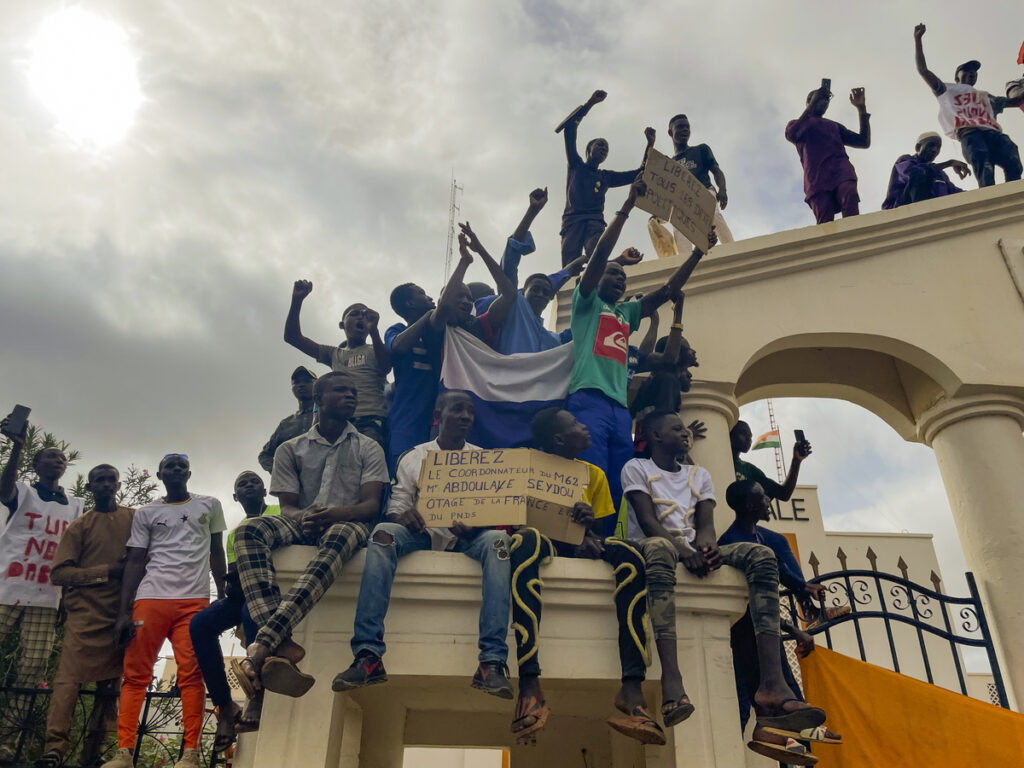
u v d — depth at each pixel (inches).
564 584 190.4
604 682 195.2
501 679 167.5
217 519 223.8
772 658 179.8
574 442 202.8
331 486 202.7
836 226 324.8
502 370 250.5
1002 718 208.2
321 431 210.7
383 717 235.5
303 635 188.1
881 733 213.3
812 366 357.1
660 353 274.1
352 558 189.6
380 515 216.8
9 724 212.4
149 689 215.3
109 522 222.2
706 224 258.7
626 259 291.6
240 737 186.1
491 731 263.0
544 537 191.2
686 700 168.1
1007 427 296.2
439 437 211.8
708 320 311.4
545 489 195.2
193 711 197.8
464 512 192.7
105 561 216.8
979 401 298.5
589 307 253.6
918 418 333.1
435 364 257.4
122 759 187.2
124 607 204.1
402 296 268.4
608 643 189.8
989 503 284.8
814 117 362.3
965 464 296.5
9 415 230.8
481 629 175.6
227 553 243.4
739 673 204.7
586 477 199.3
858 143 357.1
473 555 189.0
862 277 320.2
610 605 191.8
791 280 320.5
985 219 329.1
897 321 310.0
